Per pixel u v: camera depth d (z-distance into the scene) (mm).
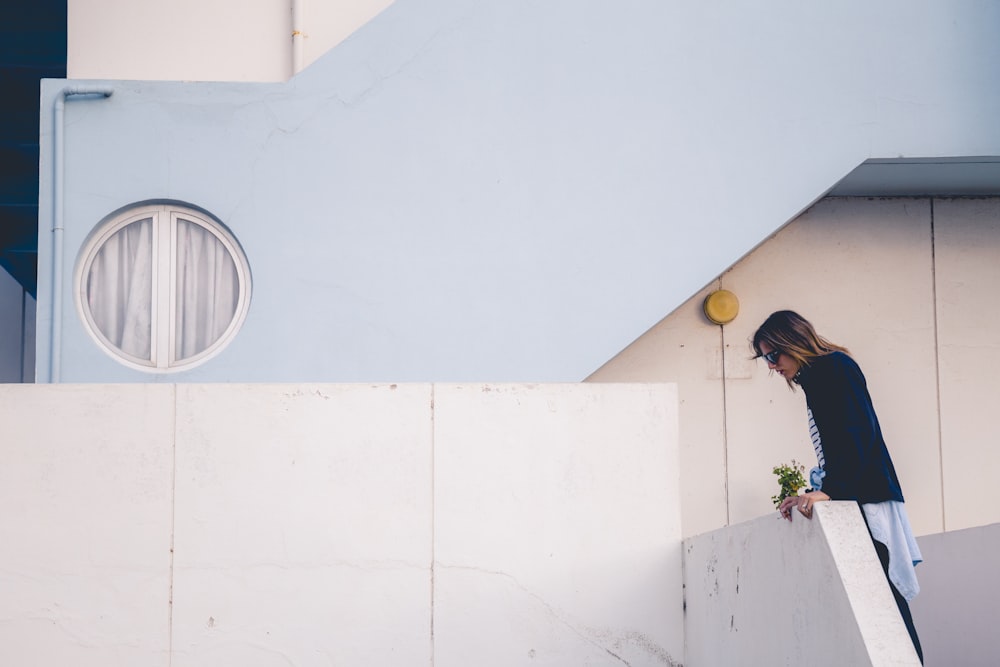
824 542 3840
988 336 8180
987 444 8086
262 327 6996
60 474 5637
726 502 7914
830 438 4480
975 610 5969
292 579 5641
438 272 7082
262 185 7094
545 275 7113
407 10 7223
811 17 7340
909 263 8227
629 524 5781
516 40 7242
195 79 7445
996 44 7344
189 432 5695
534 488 5773
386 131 7152
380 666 5613
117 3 7457
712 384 8016
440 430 5773
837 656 3725
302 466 5707
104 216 7039
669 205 7195
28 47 10234
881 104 7297
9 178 11391
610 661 5680
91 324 7062
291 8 7480
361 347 7012
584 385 5852
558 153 7188
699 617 5449
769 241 8188
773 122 7266
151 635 5570
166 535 5633
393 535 5699
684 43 7301
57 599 5562
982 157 7281
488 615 5680
